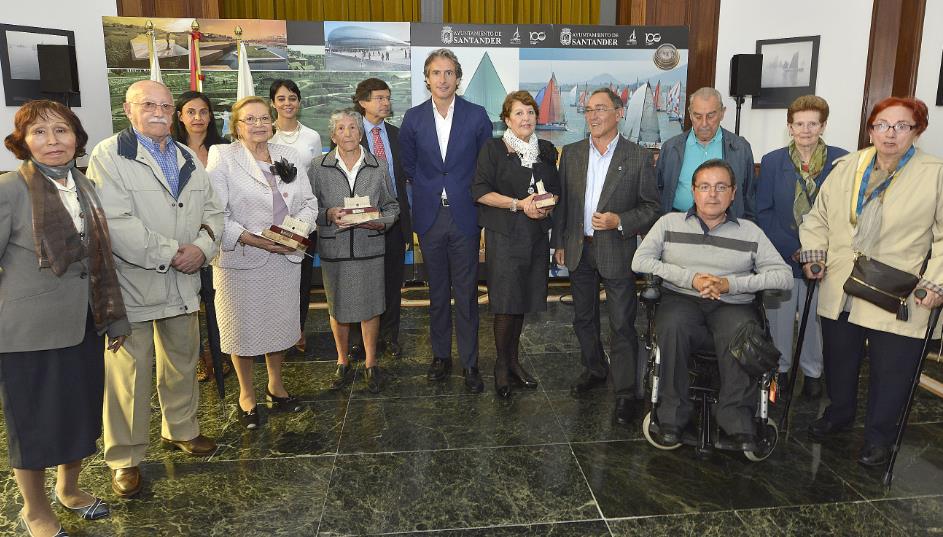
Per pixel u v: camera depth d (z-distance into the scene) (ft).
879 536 7.58
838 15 17.87
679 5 20.48
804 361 11.82
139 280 7.93
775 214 11.53
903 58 16.94
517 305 11.20
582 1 23.58
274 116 18.24
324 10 22.93
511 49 19.21
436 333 12.30
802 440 10.01
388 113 13.43
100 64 19.27
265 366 13.51
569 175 11.00
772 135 19.66
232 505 8.25
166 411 9.37
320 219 11.15
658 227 10.09
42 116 6.58
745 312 9.25
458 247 11.51
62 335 6.79
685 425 9.28
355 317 11.32
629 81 19.65
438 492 8.52
